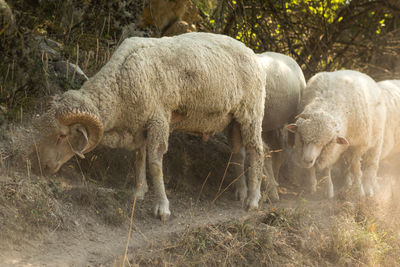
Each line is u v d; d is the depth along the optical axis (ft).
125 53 16.47
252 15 31.86
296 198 22.13
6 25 19.04
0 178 15.17
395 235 18.29
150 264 13.50
